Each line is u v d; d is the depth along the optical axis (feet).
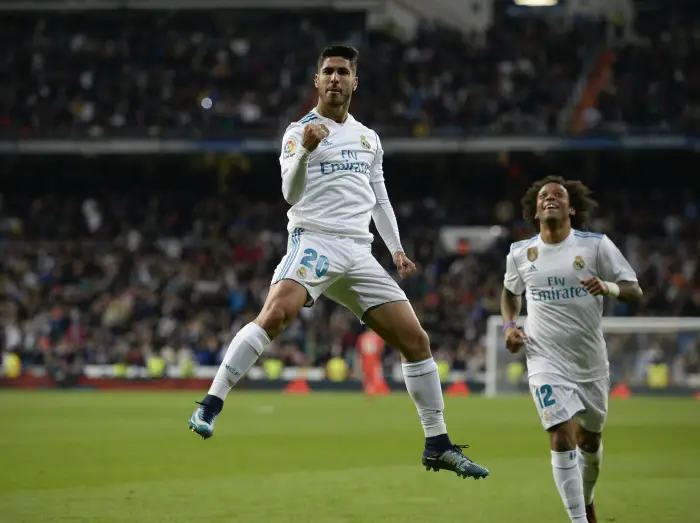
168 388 104.22
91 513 26.99
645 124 120.26
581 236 24.63
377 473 36.32
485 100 125.39
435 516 26.84
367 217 23.77
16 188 135.85
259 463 39.52
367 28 136.15
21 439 49.06
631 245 119.55
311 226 23.12
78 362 107.04
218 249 123.44
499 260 118.73
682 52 128.36
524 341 24.81
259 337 22.29
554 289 24.38
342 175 23.31
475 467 23.58
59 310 110.01
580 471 23.88
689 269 115.44
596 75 127.03
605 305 111.24
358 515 26.89
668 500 29.86
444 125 122.62
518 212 127.24
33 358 107.14
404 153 127.95
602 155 128.36
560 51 130.00
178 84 129.59
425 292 116.16
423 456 24.02
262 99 127.44
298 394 96.99
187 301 114.11
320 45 134.00
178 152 121.19
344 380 102.68
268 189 135.54
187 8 133.28
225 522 25.61
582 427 25.00
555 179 26.35
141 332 108.68
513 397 93.25
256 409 73.20
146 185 135.74
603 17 137.08
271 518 26.30
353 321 108.27
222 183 135.03
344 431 54.54
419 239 122.72
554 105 122.62
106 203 130.72
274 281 23.02
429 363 23.82
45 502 28.96
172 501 29.27
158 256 122.21
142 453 42.96
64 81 130.41
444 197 131.95
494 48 131.85
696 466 38.81
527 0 106.93
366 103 125.49
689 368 96.53
